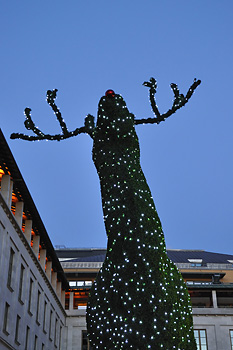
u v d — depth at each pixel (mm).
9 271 27250
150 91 18531
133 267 14898
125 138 16703
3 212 25844
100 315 14836
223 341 40375
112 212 15828
